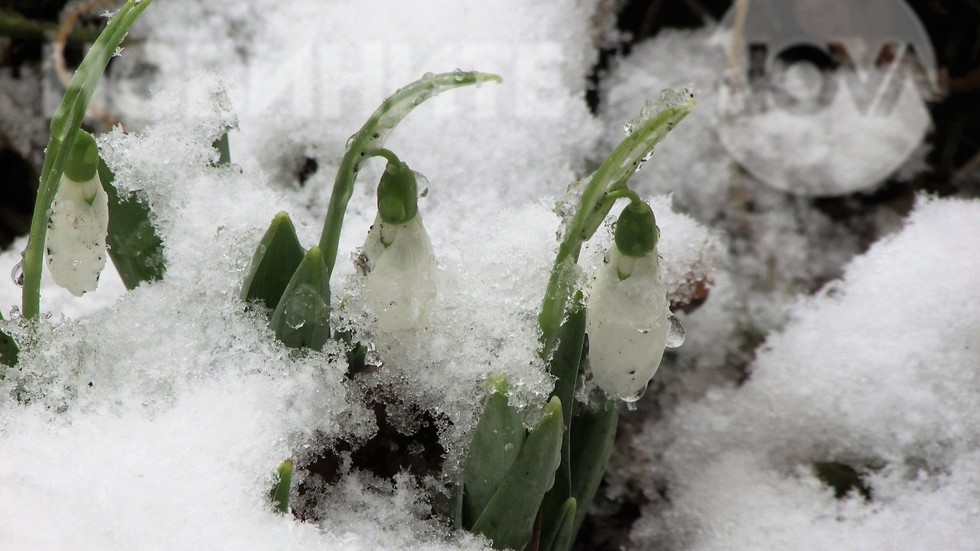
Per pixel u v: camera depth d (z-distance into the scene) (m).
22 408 0.41
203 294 0.42
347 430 0.43
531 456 0.39
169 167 0.43
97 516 0.39
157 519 0.39
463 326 0.41
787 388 0.47
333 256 0.40
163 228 0.43
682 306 0.47
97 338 0.42
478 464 0.40
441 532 0.42
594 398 0.42
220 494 0.40
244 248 0.43
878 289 0.47
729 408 0.47
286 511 0.40
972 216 0.47
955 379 0.45
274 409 0.41
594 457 0.42
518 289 0.42
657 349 0.39
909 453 0.45
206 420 0.41
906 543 0.44
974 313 0.46
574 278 0.39
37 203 0.39
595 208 0.38
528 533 0.41
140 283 0.42
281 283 0.41
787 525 0.45
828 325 0.47
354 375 0.42
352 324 0.41
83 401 0.41
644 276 0.39
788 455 0.46
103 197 0.40
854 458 0.46
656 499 0.47
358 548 0.40
